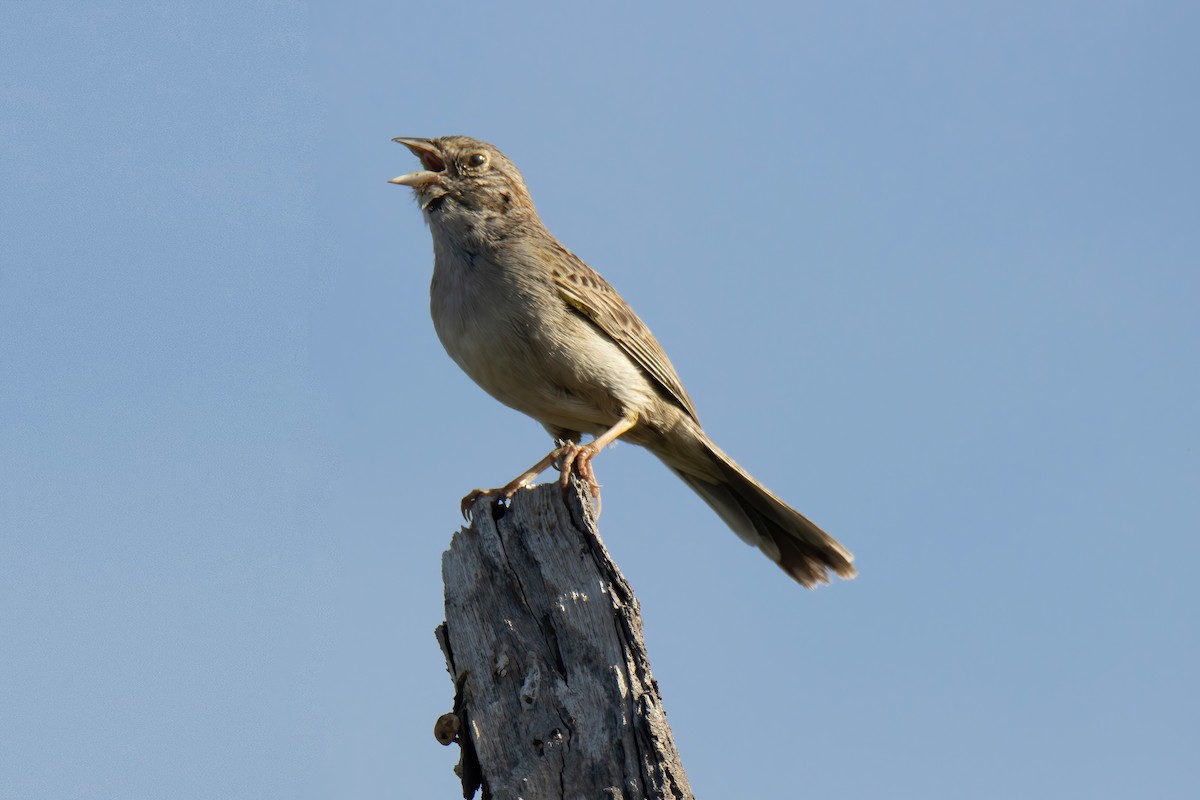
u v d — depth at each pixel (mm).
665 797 7785
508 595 8461
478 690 8352
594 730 8000
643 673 8141
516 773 8078
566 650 8219
